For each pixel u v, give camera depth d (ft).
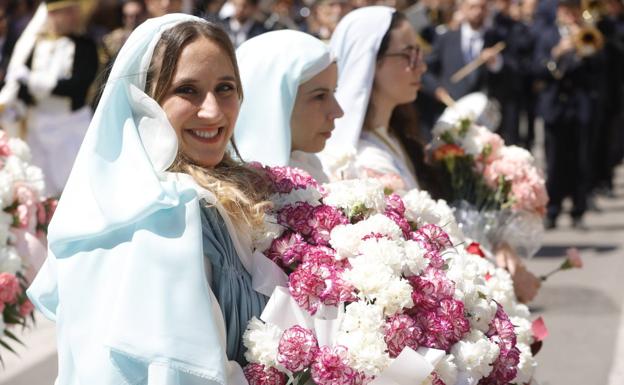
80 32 39.68
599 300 33.99
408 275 12.48
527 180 19.69
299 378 11.84
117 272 11.22
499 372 12.94
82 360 11.16
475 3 49.62
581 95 49.24
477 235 19.56
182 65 12.05
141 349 10.82
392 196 13.70
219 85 12.26
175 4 41.83
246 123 15.65
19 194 18.26
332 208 12.82
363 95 18.74
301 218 12.62
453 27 50.42
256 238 12.33
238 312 11.94
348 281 12.05
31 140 38.50
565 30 50.67
